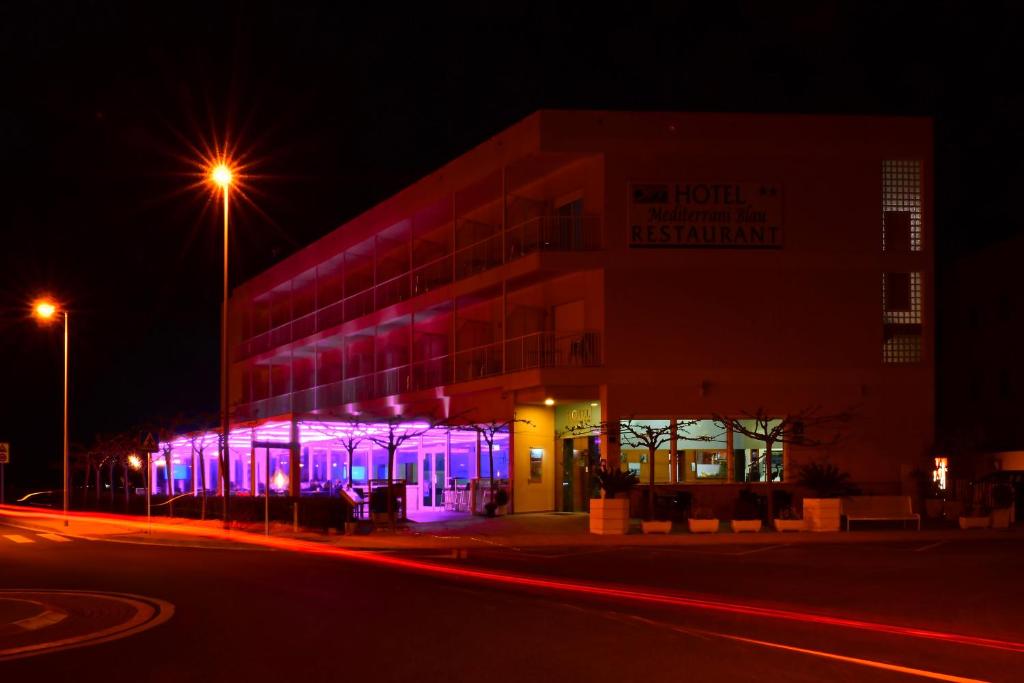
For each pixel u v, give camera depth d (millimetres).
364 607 12180
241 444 39750
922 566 16859
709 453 28422
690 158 28688
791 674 8172
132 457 42312
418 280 38750
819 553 19312
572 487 30484
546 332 29062
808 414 28453
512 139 29703
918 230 29281
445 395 33250
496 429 29969
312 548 22250
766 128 28844
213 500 32531
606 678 8047
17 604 12781
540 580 15078
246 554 20703
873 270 28969
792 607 12078
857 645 9492
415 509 32875
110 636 10273
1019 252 37000
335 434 34125
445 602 12586
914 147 29234
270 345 50438
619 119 28656
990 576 15383
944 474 28328
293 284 48969
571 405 30609
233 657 9062
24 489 63438
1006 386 37656
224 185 28562
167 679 8195
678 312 28391
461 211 35781
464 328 35469
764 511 26734
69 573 16844
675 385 28234
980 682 7883
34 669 8664
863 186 29078
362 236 39906
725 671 8297
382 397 37250
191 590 14125
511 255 30797
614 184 28516
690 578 15266
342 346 44094
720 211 28656
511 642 9688
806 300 28719
